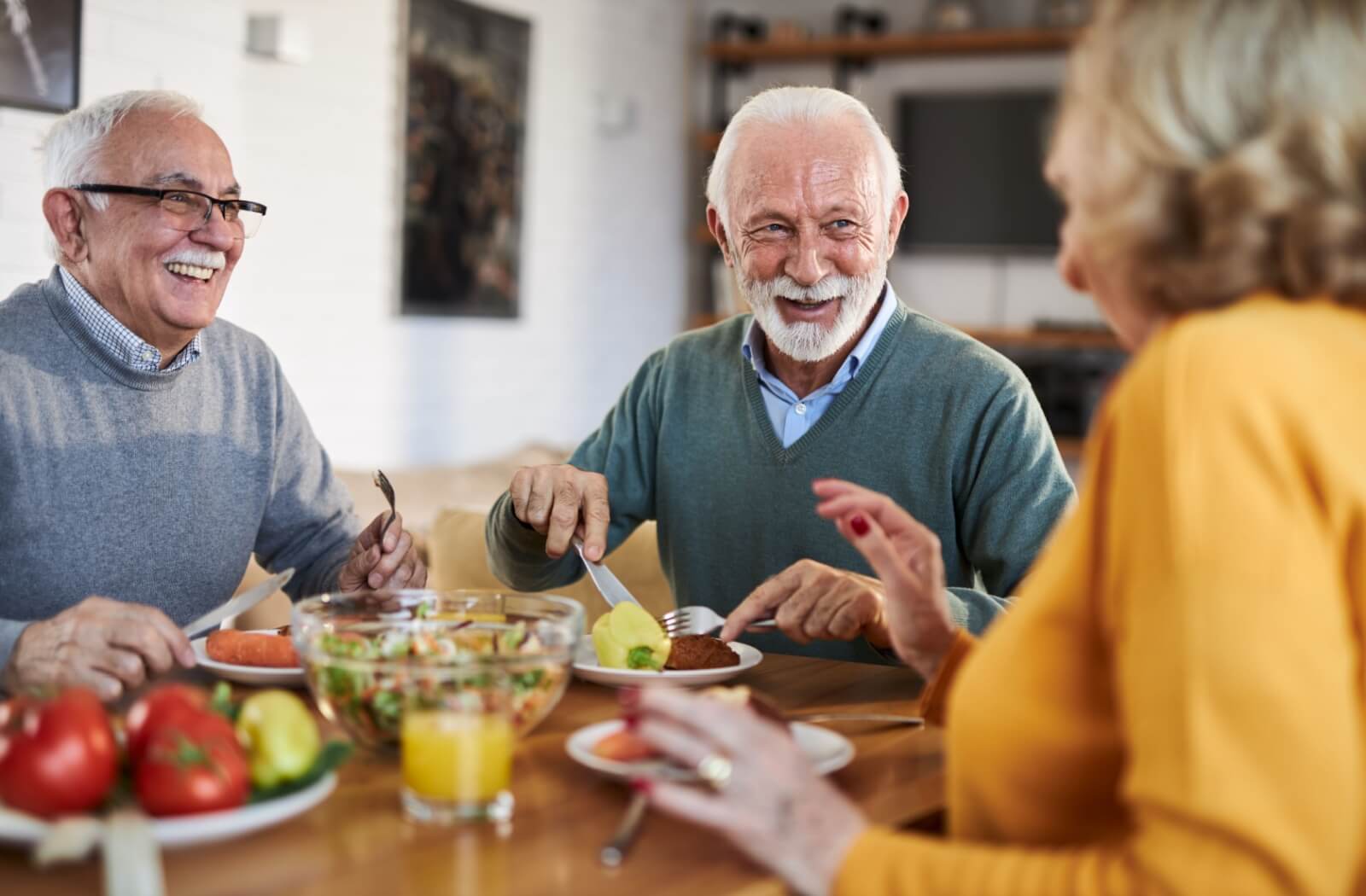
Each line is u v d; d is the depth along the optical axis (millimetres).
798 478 1938
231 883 815
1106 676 806
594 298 5789
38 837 814
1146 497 728
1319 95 744
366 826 930
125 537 1850
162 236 1798
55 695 913
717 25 6383
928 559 1211
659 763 1012
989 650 856
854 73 6289
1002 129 5945
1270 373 712
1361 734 694
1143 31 796
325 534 2096
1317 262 741
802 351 1898
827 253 1851
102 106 1845
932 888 760
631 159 5973
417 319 4809
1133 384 765
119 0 3322
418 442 4863
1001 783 833
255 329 4105
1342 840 664
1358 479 690
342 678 1026
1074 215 900
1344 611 693
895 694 1391
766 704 1140
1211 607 679
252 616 2943
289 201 4180
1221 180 748
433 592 1210
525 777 1058
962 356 1893
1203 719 671
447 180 4867
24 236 3148
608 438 2158
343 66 4348
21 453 1761
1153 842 687
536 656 1052
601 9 5684
